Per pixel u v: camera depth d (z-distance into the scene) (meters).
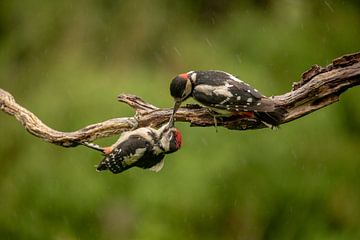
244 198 13.05
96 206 12.99
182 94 8.65
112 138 12.83
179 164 12.70
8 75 14.66
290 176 13.36
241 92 8.43
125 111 12.87
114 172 8.63
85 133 8.62
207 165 12.70
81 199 12.97
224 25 14.65
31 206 13.41
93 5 14.55
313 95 8.36
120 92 13.08
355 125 14.29
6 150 13.75
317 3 15.05
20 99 14.36
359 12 15.38
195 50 13.95
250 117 8.58
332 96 8.38
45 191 13.22
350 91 14.34
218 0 14.88
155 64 14.05
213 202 12.80
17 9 14.88
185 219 12.85
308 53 14.30
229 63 13.75
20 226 13.48
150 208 12.82
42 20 14.66
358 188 13.87
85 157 12.96
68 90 13.32
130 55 14.14
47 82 13.89
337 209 13.93
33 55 14.60
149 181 12.77
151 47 14.19
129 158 8.50
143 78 13.39
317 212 13.75
